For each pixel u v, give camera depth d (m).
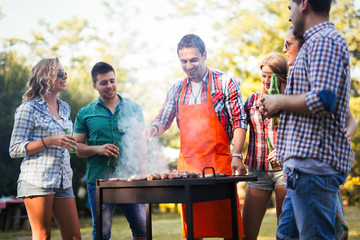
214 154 2.67
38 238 2.52
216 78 2.77
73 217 2.69
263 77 2.74
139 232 2.97
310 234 1.65
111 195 2.22
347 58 1.63
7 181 7.18
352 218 6.47
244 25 8.20
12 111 7.36
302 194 1.66
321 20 1.72
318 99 1.54
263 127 2.76
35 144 2.48
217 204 2.59
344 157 1.65
